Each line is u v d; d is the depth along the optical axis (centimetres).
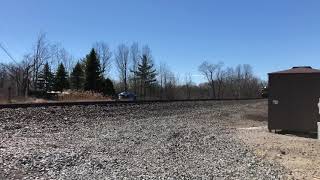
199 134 2134
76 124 2289
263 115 4012
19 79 8231
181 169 1255
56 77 10625
